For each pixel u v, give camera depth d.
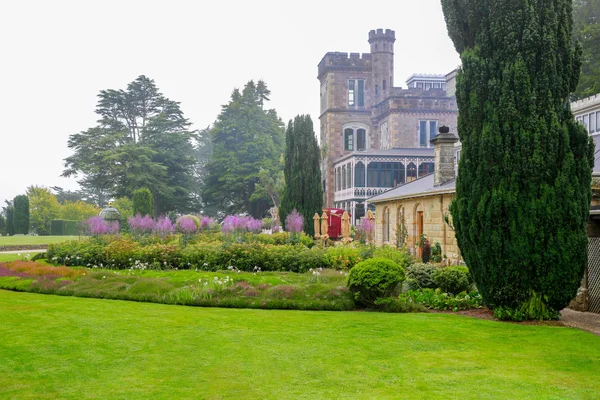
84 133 63.16
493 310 12.00
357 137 71.44
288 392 6.75
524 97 11.34
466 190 12.15
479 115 11.97
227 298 13.41
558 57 11.53
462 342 9.28
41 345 8.86
